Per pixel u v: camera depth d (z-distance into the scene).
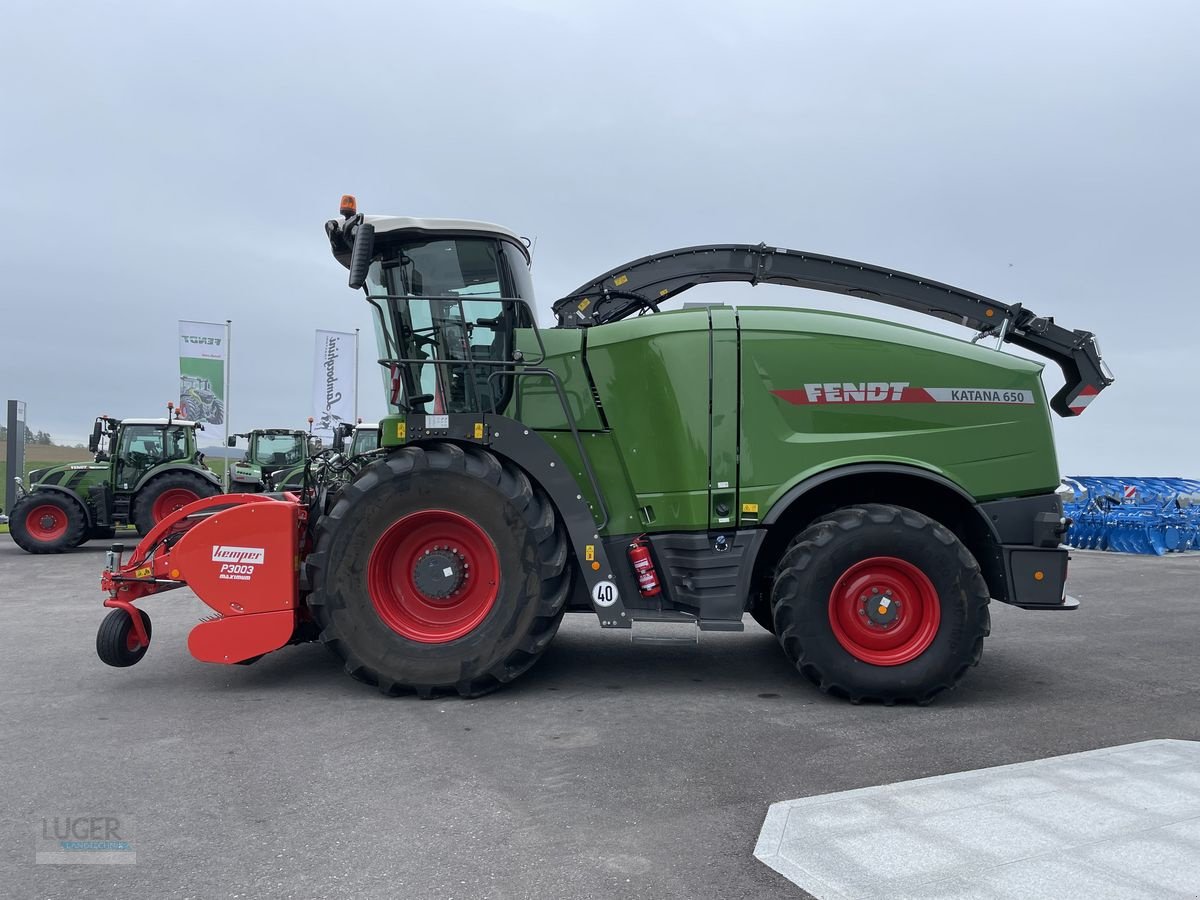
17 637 6.21
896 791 3.01
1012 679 5.02
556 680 4.93
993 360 4.77
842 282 5.68
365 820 2.90
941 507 4.92
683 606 4.68
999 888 2.27
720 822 2.86
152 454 13.95
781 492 4.57
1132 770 3.22
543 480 4.59
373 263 5.00
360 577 4.45
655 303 5.79
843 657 4.36
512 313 4.86
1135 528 13.56
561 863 2.56
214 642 4.53
